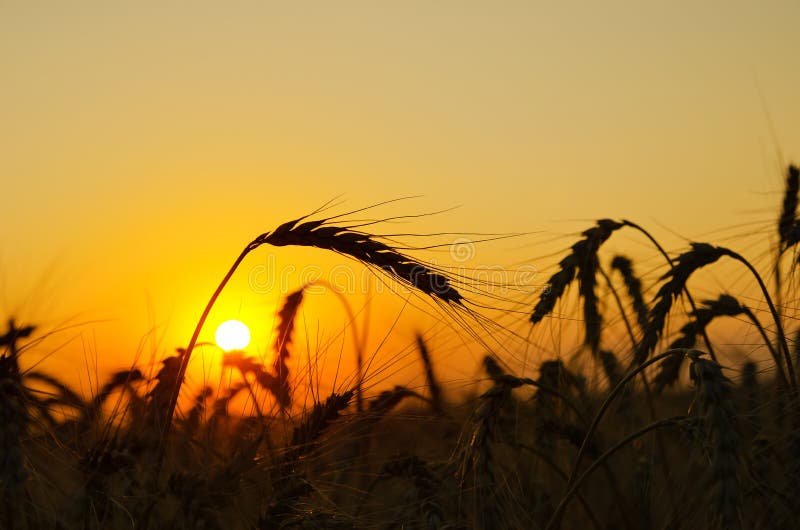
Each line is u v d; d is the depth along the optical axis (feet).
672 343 13.56
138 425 10.97
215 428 11.90
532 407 13.53
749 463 10.21
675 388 13.44
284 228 10.96
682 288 13.38
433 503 10.67
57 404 10.48
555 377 13.84
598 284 14.56
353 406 11.66
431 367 13.23
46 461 10.12
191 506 9.54
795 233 13.75
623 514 12.71
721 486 9.23
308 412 11.62
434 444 13.25
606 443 14.01
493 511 11.02
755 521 10.96
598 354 14.49
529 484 13.46
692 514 11.12
